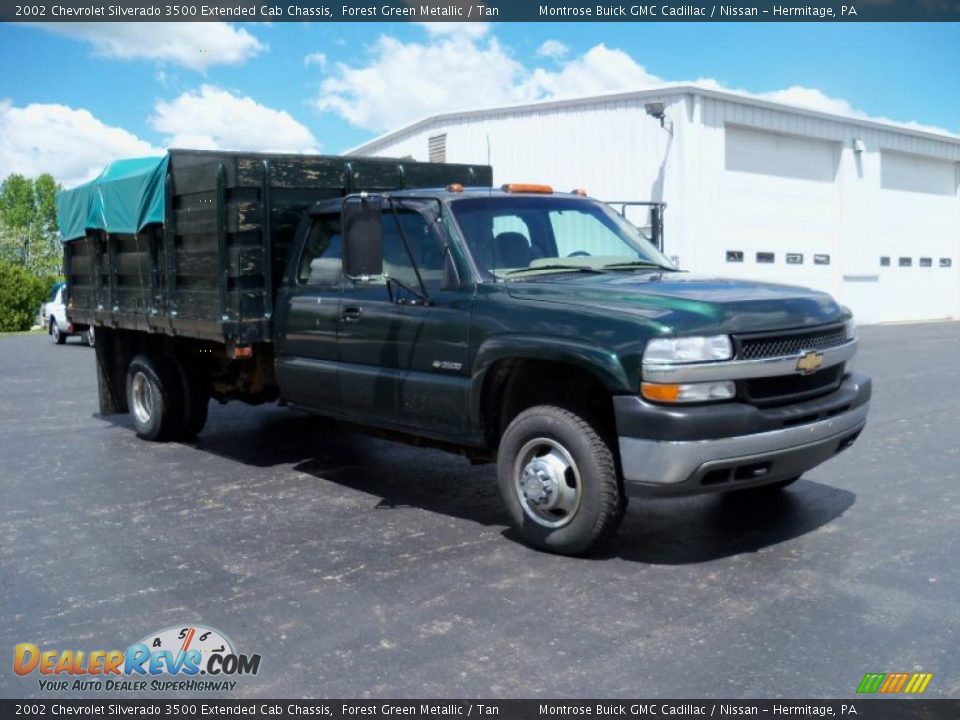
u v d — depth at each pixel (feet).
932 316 90.33
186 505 21.39
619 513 16.56
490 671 12.48
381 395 20.39
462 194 19.98
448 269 19.06
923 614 14.08
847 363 18.22
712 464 15.49
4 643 13.76
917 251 87.20
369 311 20.61
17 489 23.31
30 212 278.46
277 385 24.59
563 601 14.92
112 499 22.07
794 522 18.99
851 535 18.02
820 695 11.65
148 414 29.09
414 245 19.94
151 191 25.76
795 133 69.56
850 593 14.98
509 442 17.70
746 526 18.78
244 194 22.74
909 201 85.35
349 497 21.83
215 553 17.75
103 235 29.63
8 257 216.33
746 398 15.99
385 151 83.71
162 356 28.68
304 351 22.66
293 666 12.78
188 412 28.45
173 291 25.26
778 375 16.28
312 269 22.53
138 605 15.12
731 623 13.88
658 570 16.29
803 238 72.95
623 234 21.72
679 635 13.50
